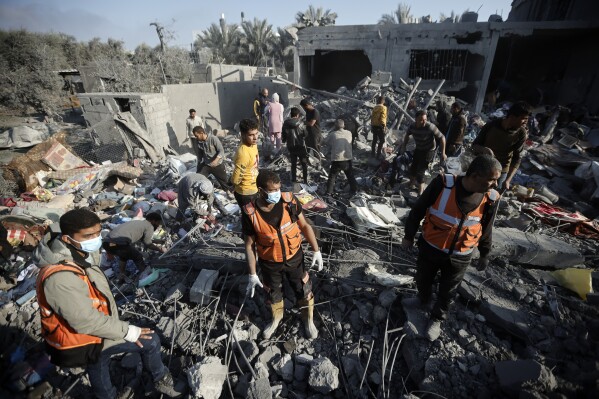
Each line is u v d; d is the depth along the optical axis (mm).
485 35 11656
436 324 2721
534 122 9391
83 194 6539
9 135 10836
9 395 2686
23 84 16234
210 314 3264
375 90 11172
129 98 8898
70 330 1852
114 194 6500
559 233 4504
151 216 4031
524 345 2762
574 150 8031
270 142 8750
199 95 12094
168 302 3414
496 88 14430
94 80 15516
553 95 14438
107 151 8812
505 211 4840
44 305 1781
